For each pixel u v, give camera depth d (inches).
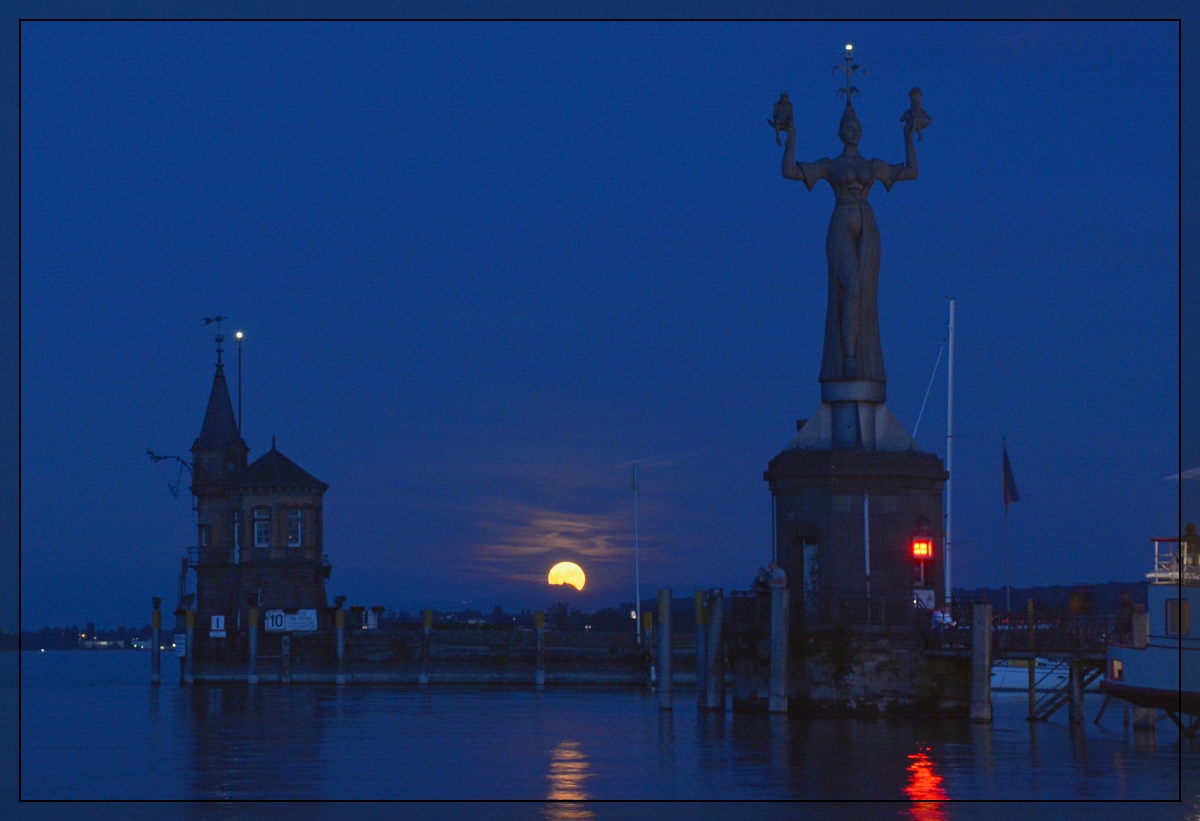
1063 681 4675.2
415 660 6235.2
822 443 3976.4
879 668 3826.3
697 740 3521.2
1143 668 3496.6
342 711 4763.8
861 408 3959.2
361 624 6496.1
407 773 3105.3
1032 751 3277.6
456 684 6186.0
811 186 4005.9
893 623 3836.1
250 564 6407.5
